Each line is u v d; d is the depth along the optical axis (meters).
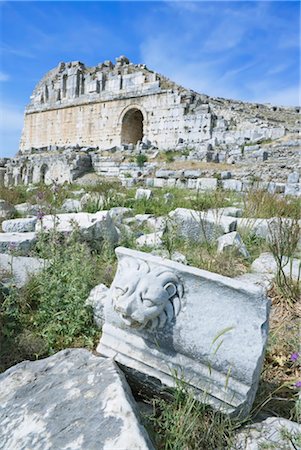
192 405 2.58
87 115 37.16
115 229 6.66
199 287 2.86
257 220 7.52
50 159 28.83
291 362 3.47
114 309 2.97
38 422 2.44
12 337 3.82
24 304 4.27
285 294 4.60
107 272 5.02
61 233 5.93
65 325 4.00
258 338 2.67
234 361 2.69
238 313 2.74
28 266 4.98
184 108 29.75
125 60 38.12
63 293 4.27
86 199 11.43
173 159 22.88
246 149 21.19
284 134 22.55
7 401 2.67
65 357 3.02
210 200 10.74
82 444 2.21
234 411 2.66
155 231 7.27
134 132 36.62
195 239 7.04
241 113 27.95
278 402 3.00
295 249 6.20
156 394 2.97
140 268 3.01
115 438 2.19
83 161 26.72
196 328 2.82
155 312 2.84
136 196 12.97
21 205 11.69
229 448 2.47
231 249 6.16
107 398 2.45
